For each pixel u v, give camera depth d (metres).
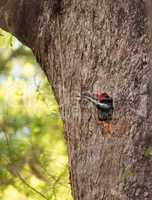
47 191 10.44
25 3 8.05
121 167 6.67
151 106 6.59
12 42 10.38
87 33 7.23
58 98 7.73
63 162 11.96
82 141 7.13
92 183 6.97
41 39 7.93
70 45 7.42
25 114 15.79
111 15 7.04
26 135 15.50
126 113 6.70
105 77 6.97
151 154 6.50
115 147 6.74
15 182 12.30
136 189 6.55
